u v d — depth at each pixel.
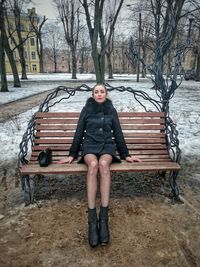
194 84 24.30
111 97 12.43
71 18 29.27
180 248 2.28
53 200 3.10
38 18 36.81
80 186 3.46
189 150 4.82
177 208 2.91
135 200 3.09
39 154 3.03
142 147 3.42
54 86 20.14
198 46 18.83
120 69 66.75
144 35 24.34
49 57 71.19
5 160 4.40
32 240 2.40
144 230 2.53
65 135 3.47
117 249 2.28
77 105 9.70
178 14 12.80
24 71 30.89
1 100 11.94
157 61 4.43
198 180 3.64
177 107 9.58
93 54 12.35
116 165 2.90
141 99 11.68
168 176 3.74
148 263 2.12
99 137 2.93
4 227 2.58
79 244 2.35
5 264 2.12
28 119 7.42
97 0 11.31
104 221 2.38
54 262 2.13
